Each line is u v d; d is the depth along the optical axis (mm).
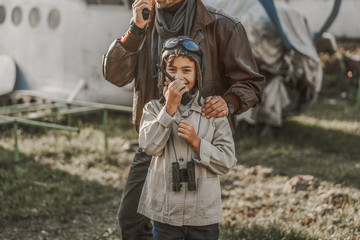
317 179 7637
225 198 7258
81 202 7137
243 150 10234
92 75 12320
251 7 10578
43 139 10453
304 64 10812
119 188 7816
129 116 12992
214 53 3729
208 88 3754
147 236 4406
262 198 7117
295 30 10883
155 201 3389
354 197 6816
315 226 5801
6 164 8773
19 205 6914
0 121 8047
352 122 13109
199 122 3348
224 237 5660
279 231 5629
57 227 6355
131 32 3646
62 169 8602
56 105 10664
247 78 3664
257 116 10961
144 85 3900
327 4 24656
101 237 6039
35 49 13219
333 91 18047
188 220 3285
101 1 12188
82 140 10445
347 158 9812
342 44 24656
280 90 11070
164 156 3357
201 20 3609
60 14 12680
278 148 10438
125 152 9742
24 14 13383
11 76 13500
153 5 3727
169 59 3236
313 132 11820
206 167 3332
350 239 5352
